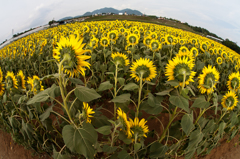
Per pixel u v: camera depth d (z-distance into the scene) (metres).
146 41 5.49
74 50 1.39
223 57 6.22
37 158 3.09
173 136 2.49
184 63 1.94
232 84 2.93
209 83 2.26
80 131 1.56
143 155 2.13
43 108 2.45
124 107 2.31
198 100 2.05
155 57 4.88
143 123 1.83
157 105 2.16
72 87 4.23
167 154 2.52
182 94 1.80
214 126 2.38
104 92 4.01
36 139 2.63
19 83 2.90
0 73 2.87
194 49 5.05
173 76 2.07
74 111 2.13
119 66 2.93
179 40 7.89
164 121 3.43
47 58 5.08
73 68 1.48
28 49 7.27
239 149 3.43
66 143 1.43
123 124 1.75
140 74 2.21
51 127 2.41
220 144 3.47
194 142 2.17
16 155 3.33
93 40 4.95
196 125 2.38
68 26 21.16
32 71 5.55
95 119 2.18
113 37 5.78
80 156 2.54
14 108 2.63
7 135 4.04
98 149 2.14
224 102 2.42
